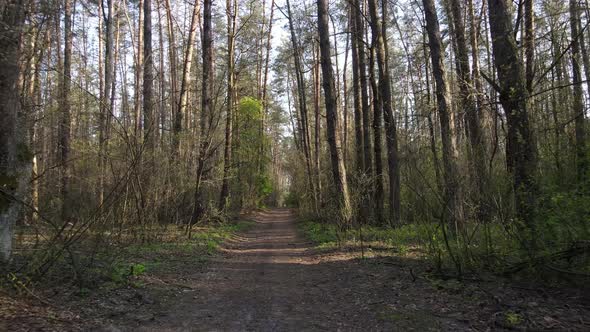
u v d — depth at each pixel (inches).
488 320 191.0
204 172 613.0
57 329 181.8
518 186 257.4
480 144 278.7
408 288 261.4
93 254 262.7
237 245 580.7
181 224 607.2
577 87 254.8
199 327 204.2
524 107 268.8
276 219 1317.7
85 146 394.6
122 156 373.7
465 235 275.1
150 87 723.4
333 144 575.5
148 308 232.1
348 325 205.6
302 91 1059.9
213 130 552.4
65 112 511.2
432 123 317.4
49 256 245.0
